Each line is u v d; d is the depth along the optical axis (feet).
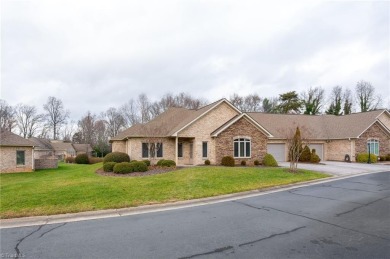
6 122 225.35
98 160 127.75
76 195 31.14
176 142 73.10
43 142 194.90
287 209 27.30
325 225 21.57
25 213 24.81
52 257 15.51
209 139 76.02
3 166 82.33
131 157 76.33
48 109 255.91
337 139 98.53
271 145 97.14
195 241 17.99
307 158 87.35
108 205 27.81
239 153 73.92
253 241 17.93
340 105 184.96
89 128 244.83
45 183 41.39
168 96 200.34
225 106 78.69
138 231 20.26
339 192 37.01
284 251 16.12
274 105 204.95
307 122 109.81
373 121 94.68
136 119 220.23
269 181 44.04
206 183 39.88
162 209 27.68
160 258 15.23
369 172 61.82
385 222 22.38
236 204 29.94
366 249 16.40
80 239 18.56
